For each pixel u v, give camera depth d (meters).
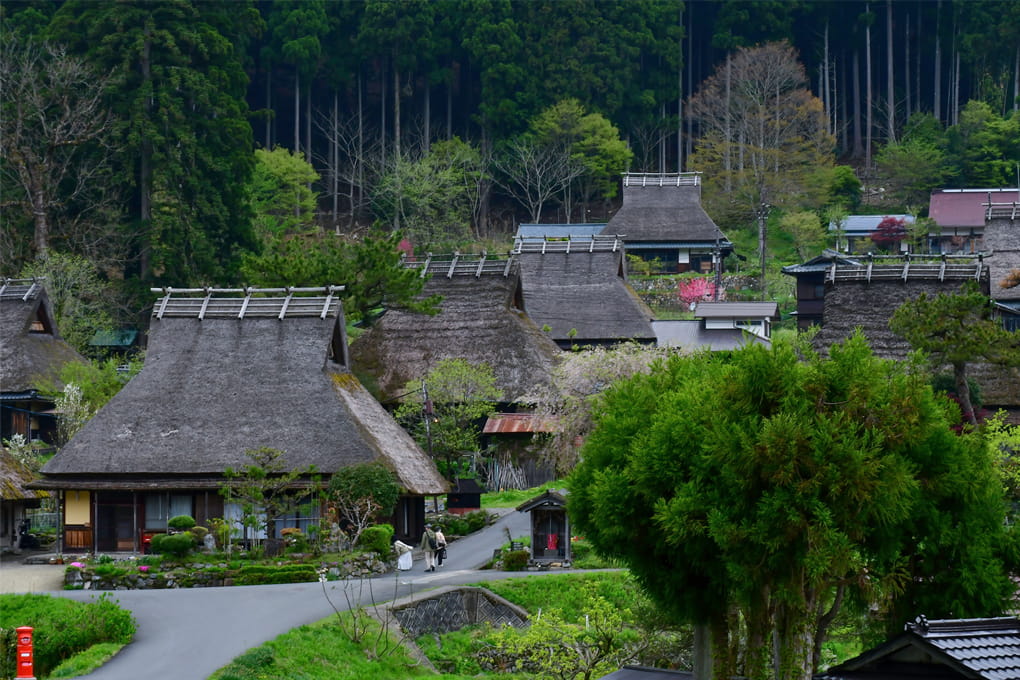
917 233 179.88
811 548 45.56
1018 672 37.34
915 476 49.12
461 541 85.69
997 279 136.12
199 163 148.75
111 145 148.25
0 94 152.12
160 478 80.81
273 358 86.44
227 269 148.00
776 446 45.88
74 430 98.25
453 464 100.25
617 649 58.97
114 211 147.62
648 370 95.12
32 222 144.50
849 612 54.50
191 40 152.25
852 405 47.44
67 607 59.97
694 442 48.97
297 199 195.25
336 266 108.25
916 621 38.19
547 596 69.38
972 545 49.50
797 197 195.25
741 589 47.25
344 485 77.69
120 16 149.88
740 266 176.00
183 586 70.88
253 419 82.88
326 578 72.06
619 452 52.59
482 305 115.94
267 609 62.94
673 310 157.50
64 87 144.12
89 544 82.56
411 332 114.94
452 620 66.38
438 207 195.62
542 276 136.75
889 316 109.88
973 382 94.88
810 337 112.00
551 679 57.78
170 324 89.00
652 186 178.88
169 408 83.94
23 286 113.25
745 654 52.22
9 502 87.62
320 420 82.56
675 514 47.38
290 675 53.75
